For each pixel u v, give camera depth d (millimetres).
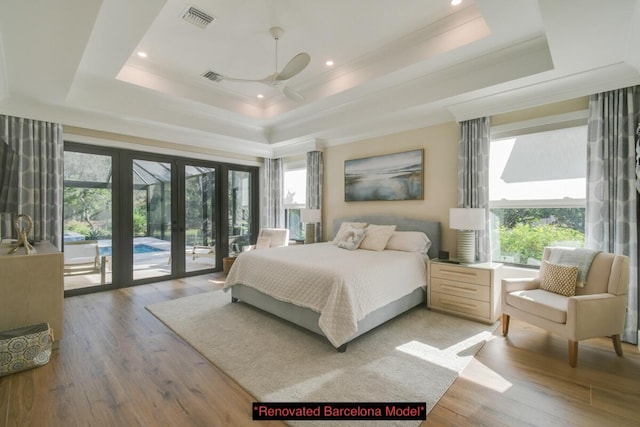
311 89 4160
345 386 2014
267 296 3230
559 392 1939
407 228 4211
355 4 2516
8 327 2369
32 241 3227
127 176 4531
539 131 3262
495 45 2707
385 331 2904
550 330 2381
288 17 2689
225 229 5781
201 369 2232
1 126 3350
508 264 3551
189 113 4555
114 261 4434
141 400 1864
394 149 4488
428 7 2551
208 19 2711
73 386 2000
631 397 1885
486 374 2156
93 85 3605
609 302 2324
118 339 2730
